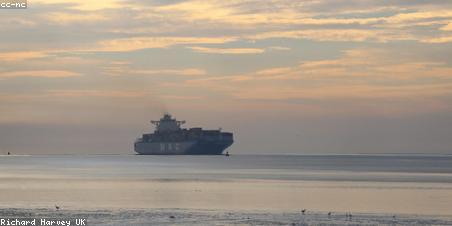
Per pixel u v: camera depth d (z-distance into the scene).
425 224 89.44
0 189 159.50
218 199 131.25
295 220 92.12
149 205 116.81
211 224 87.88
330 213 100.19
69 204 118.00
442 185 178.12
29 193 146.38
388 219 93.88
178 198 133.00
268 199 131.12
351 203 123.19
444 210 109.62
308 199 132.00
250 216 96.19
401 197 137.00
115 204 118.75
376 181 198.25
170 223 88.38
